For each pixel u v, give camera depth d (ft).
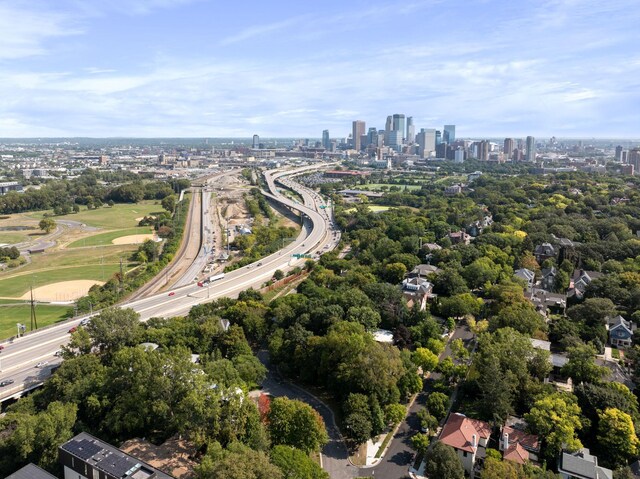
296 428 530.68
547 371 649.20
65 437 492.13
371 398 593.01
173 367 542.16
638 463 514.27
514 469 469.57
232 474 392.88
